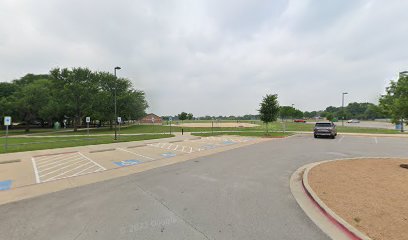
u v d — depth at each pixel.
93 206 5.56
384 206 5.00
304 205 5.48
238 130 38.41
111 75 52.53
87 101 49.84
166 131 39.12
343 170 8.52
